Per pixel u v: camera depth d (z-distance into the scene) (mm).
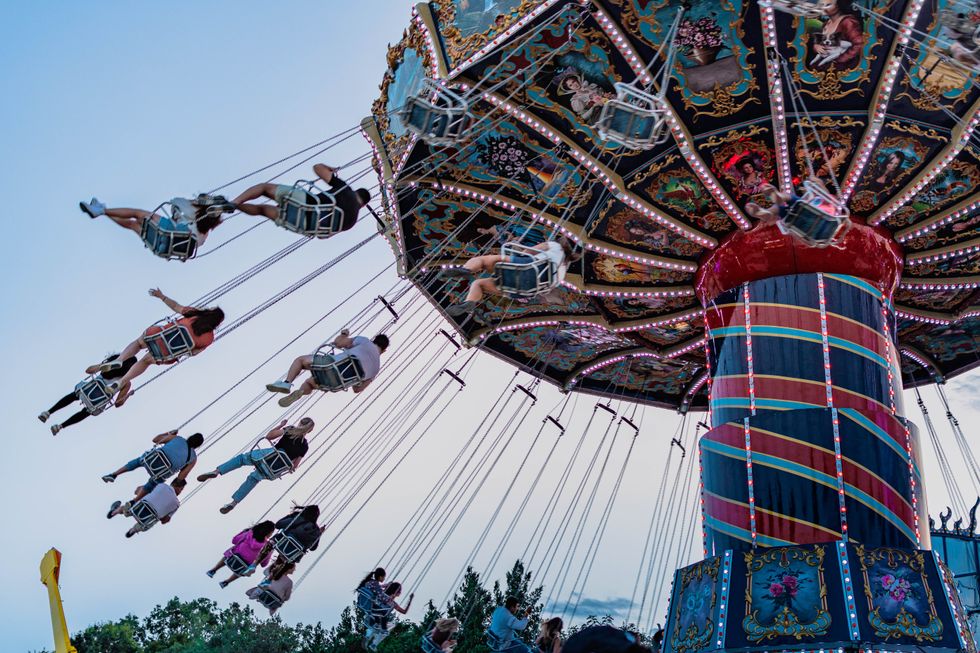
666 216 16188
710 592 13945
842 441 14359
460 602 25812
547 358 21719
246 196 12281
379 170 15906
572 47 13453
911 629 12828
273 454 15852
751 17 12914
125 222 12031
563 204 16344
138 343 14000
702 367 21234
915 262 17078
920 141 14617
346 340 13984
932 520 22719
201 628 54531
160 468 15734
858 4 12547
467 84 13797
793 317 15391
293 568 16672
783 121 14109
